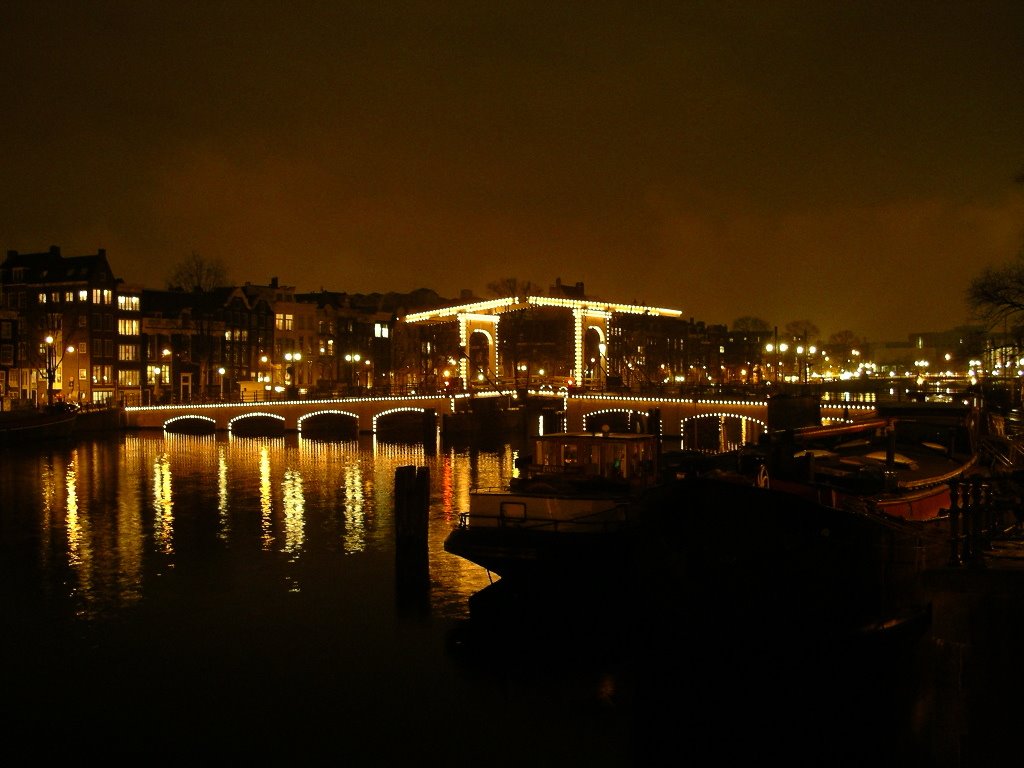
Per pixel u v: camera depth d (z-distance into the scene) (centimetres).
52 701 1770
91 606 2378
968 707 1661
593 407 7238
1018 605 1658
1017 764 1544
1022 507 1969
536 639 2042
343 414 8775
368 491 4538
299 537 3275
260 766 1523
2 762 1530
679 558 1809
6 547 3112
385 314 12619
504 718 1689
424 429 7169
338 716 1700
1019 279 4750
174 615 2295
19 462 5959
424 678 1870
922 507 2158
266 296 11112
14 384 9094
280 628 2186
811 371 17462
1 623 2236
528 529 2080
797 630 1745
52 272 9262
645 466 2420
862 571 1733
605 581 2008
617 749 1574
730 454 2852
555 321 10938
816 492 1844
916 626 1750
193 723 1673
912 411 3391
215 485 4775
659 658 1830
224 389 10294
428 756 1556
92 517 3741
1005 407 5853
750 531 1762
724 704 1762
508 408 8100
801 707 1730
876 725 1656
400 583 2505
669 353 13338
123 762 1532
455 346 10844
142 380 9694
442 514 3747
